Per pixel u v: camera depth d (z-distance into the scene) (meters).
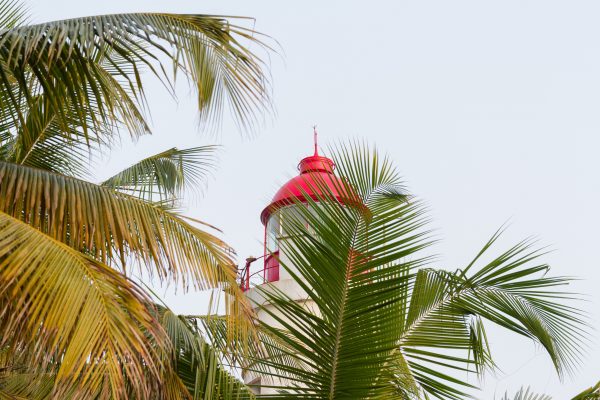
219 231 8.83
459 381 8.84
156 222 8.43
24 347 7.74
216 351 11.42
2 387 11.27
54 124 12.96
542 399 10.59
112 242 8.59
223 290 8.59
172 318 11.38
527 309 9.39
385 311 8.09
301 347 8.30
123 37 8.04
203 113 8.65
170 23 8.48
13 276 6.67
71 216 7.93
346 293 8.08
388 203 8.44
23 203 8.07
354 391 8.25
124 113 8.73
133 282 7.32
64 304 6.72
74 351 6.53
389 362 8.61
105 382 7.05
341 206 8.23
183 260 8.38
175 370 11.16
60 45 7.58
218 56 8.54
